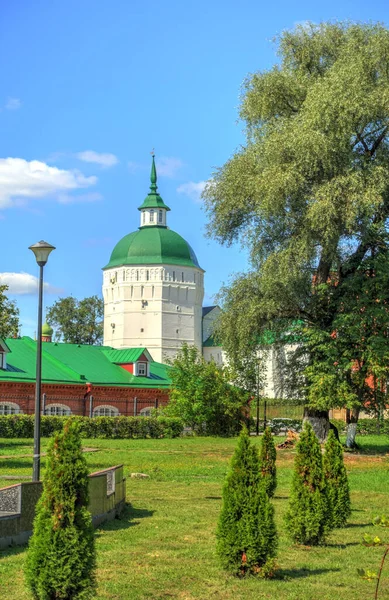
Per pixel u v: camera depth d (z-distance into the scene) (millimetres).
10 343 57188
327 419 34594
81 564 8828
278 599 9555
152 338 96125
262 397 52594
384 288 31812
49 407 53375
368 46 32469
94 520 13930
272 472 17797
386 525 7680
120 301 98000
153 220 100062
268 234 32594
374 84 32156
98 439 42250
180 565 11148
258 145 33125
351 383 33000
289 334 35000
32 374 53344
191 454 31516
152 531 13766
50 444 9164
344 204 30359
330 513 13125
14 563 10852
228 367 48406
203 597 9570
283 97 34344
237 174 33719
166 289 97125
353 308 31547
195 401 47156
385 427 37188
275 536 10688
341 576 10875
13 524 11961
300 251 30984
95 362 60188
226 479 10898
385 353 30875
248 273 34031
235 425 48250
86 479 9109
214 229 35125
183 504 17203
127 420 44062
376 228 31531
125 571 10781
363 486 21656
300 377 34906
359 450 34562
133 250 98375
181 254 99188
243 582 10320
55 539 8836
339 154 31016
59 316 106625
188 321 98500
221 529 10766
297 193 31344
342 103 30312
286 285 31391
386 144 32594
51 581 8719
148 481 21812
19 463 25422
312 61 35125
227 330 34219
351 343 32094
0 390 50844
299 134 30812
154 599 9453
